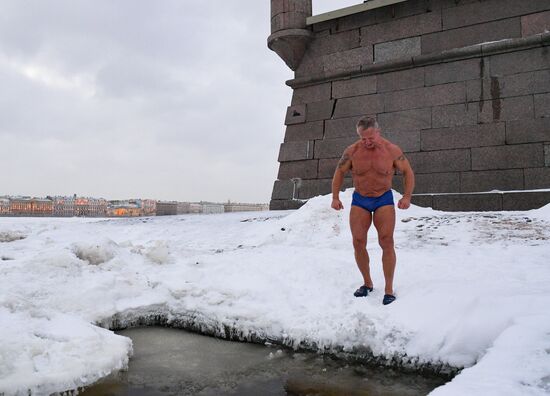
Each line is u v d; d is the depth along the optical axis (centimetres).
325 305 414
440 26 1157
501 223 745
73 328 349
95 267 525
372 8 1222
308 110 1334
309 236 794
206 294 467
